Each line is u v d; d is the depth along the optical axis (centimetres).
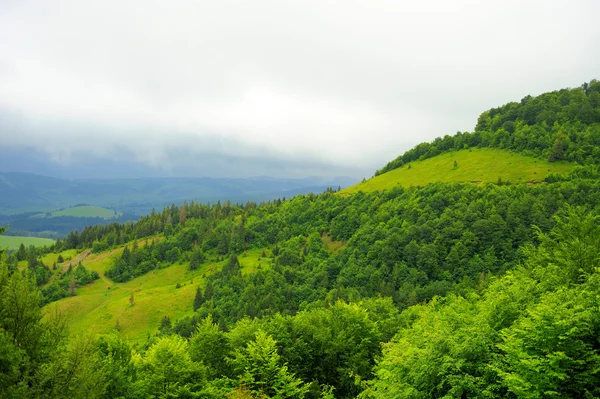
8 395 2117
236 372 4725
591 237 4372
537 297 3084
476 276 11444
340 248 17488
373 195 19962
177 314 15850
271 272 15850
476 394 2050
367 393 3075
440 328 2711
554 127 19775
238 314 12769
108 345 3944
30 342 2456
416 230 14088
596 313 1994
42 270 19950
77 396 2352
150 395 3856
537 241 11725
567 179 15338
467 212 13650
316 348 5338
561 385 1894
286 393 4125
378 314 7169
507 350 2067
